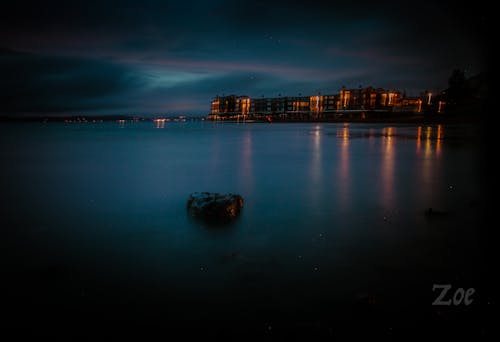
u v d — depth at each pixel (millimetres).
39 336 3164
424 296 3795
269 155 20750
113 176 13109
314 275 4375
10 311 3568
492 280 4102
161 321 3387
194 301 3758
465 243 5383
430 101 106125
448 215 7031
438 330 3182
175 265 4734
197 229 6363
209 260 4891
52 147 27219
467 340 3029
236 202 7715
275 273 4449
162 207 8117
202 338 3121
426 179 11547
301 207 8016
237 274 4418
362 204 8258
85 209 7938
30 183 11516
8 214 7406
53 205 8305
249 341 3049
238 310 3572
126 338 3129
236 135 47250
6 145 29734
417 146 24734
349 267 4602
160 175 13258
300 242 5621
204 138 40938
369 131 53594
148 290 4012
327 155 20203
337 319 3395
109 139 39156
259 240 5742
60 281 4230
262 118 171125
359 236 5875
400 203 8266
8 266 4676
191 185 11102
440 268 4496
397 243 5480
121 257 5004
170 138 40250
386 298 3771
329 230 6246
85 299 3805
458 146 23281
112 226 6559
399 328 3230
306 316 3453
